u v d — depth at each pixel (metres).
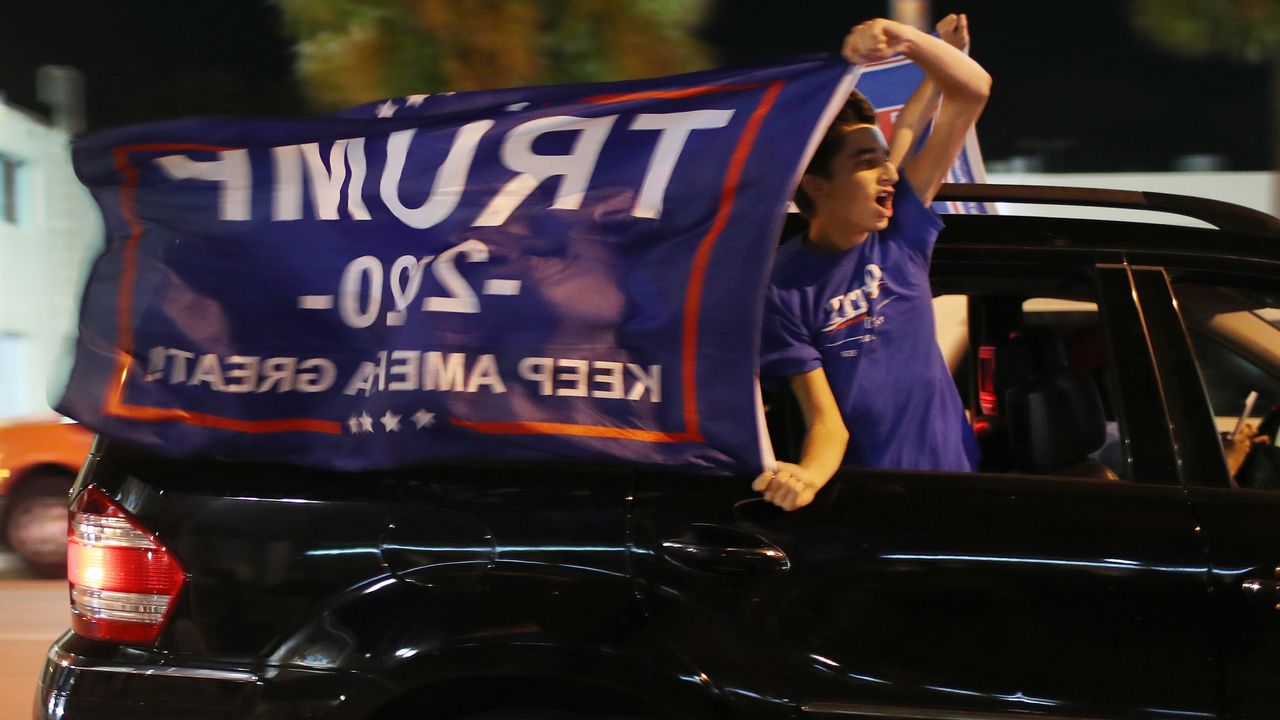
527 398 2.45
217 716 2.57
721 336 2.38
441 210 2.51
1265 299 2.83
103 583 2.67
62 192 22.06
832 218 2.60
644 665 2.48
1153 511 2.53
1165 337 2.70
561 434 2.44
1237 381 3.13
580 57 8.27
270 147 2.61
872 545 2.50
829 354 2.64
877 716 2.46
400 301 2.50
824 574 2.49
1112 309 2.73
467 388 2.46
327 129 2.60
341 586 2.56
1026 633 2.47
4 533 7.73
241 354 2.58
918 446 2.65
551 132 2.51
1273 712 2.45
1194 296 2.89
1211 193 13.26
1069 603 2.46
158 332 2.62
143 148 2.64
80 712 2.62
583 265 2.45
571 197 2.47
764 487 2.50
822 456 2.53
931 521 2.52
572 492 2.56
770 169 2.38
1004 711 2.46
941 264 2.80
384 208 2.54
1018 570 2.47
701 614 2.49
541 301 2.44
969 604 2.47
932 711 2.46
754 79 2.46
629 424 2.43
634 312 2.42
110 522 2.68
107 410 2.63
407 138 2.56
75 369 2.66
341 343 2.54
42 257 21.88
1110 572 2.47
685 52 8.41
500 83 8.28
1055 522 2.51
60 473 7.81
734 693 2.48
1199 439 2.62
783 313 2.62
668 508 2.54
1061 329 3.69
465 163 2.53
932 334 2.70
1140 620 2.46
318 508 2.60
